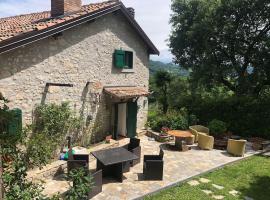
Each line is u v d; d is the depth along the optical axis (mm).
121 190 9492
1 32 11211
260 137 17609
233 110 18297
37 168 10086
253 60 19484
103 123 14984
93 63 13992
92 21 13469
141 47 17172
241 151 13695
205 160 12914
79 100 13453
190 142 15445
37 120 11453
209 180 10836
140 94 15461
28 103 11102
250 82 19016
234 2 18234
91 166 11531
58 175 10531
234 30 18812
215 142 15125
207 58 19969
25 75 10891
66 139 12711
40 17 15703
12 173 5254
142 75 17500
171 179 10547
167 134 15977
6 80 10289
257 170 12133
